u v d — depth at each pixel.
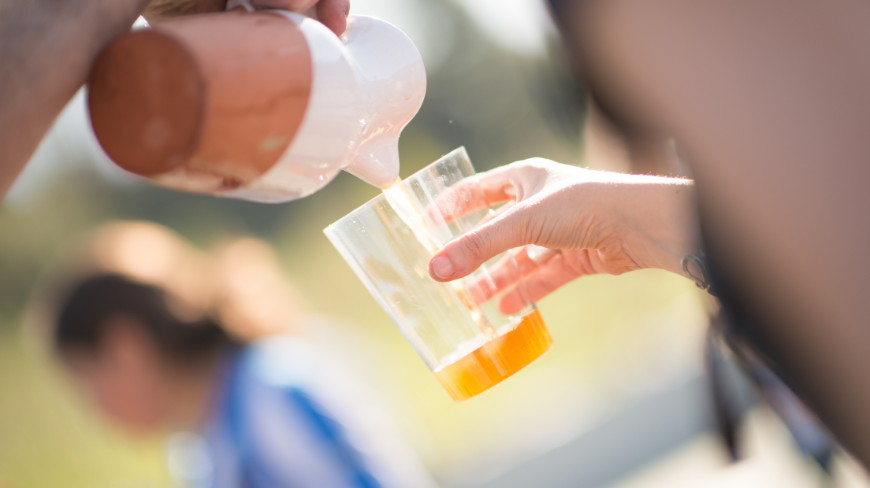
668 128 0.59
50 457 3.46
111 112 0.64
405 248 0.84
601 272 0.91
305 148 0.68
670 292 4.01
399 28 0.80
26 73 0.62
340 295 4.59
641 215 0.82
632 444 3.03
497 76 5.94
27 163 0.64
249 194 0.69
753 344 0.61
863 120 0.54
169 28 0.65
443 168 0.86
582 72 0.62
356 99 0.70
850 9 0.55
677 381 3.04
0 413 3.50
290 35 0.68
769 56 0.56
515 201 0.88
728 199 0.58
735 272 0.59
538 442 3.26
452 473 3.37
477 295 0.86
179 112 0.64
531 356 0.87
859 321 0.55
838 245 0.55
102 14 0.64
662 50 0.58
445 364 0.86
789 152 0.56
